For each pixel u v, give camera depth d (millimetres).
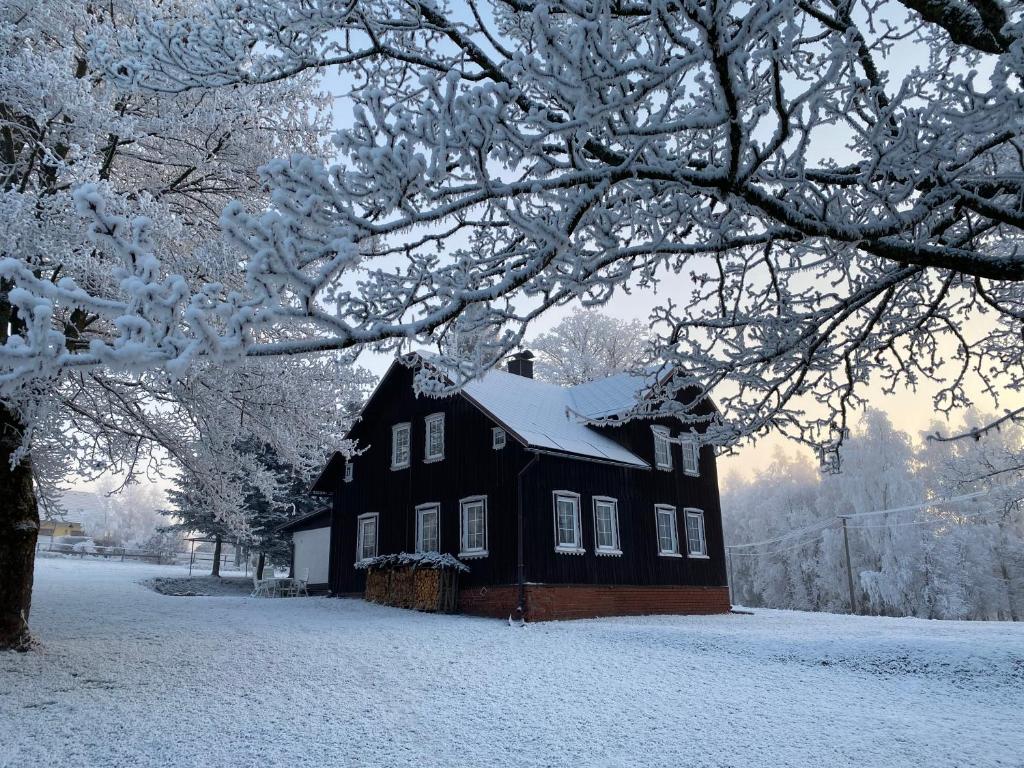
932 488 43531
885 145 4078
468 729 6676
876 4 4645
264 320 2525
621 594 20094
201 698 7727
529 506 18453
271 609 18688
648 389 6391
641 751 5961
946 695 8828
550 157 3270
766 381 5980
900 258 3934
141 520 96312
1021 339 6594
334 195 2754
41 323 2215
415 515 21703
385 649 11555
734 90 2926
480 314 3736
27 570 9969
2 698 7328
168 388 11039
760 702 8141
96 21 9203
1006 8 3586
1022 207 4238
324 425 13211
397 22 4461
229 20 4250
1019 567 41781
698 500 24016
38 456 10711
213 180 11859
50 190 8117
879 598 41656
